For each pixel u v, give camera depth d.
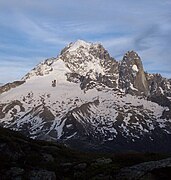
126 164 41.72
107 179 37.59
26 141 55.50
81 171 41.78
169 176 35.72
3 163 42.56
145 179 35.69
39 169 42.34
